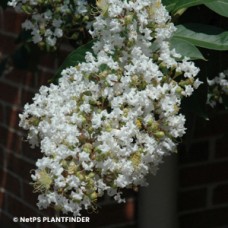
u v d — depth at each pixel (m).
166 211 1.86
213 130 1.90
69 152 1.19
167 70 1.27
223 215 1.97
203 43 1.31
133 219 1.89
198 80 1.28
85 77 1.25
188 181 1.91
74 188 1.20
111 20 1.25
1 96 2.17
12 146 2.14
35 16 1.42
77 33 1.43
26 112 1.25
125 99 1.22
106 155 1.19
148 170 1.24
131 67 1.23
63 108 1.23
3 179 2.20
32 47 1.65
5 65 1.79
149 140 1.21
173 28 1.27
